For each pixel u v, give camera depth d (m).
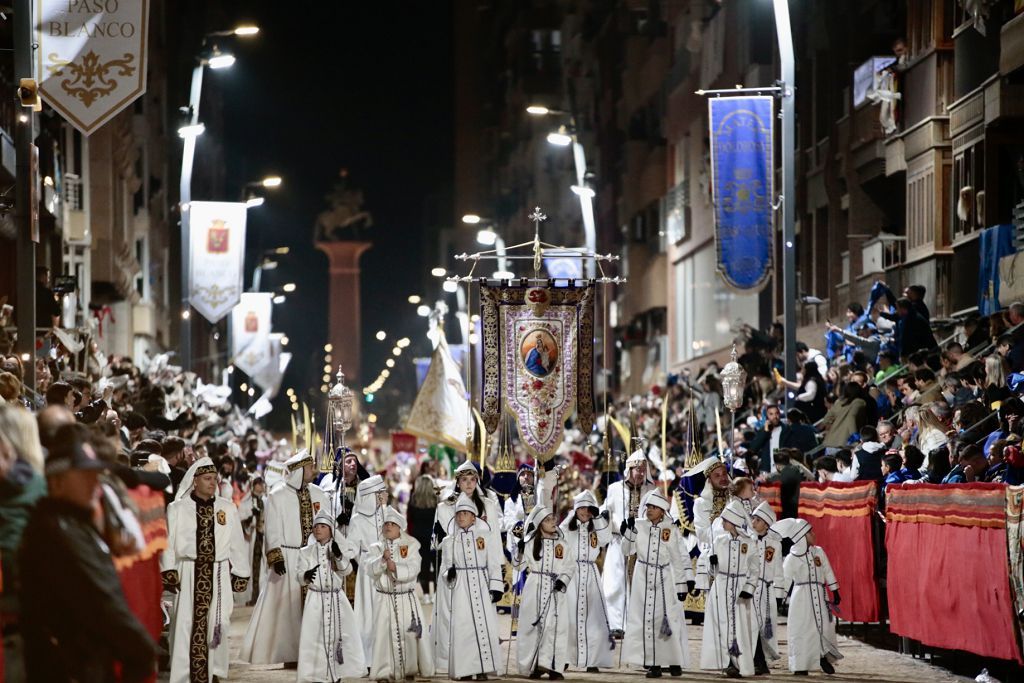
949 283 60.34
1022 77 53.22
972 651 30.84
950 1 60.62
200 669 30.42
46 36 34.88
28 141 35.03
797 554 34.00
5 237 64.56
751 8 86.06
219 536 30.78
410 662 33.44
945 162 60.69
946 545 32.31
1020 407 33.69
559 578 33.84
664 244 118.31
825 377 60.06
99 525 16.38
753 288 54.56
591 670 35.31
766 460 53.47
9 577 15.71
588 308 40.91
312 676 32.16
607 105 138.00
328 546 32.50
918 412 42.25
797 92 83.12
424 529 53.62
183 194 74.81
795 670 33.72
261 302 110.62
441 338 49.00
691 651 38.81
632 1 129.00
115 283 98.06
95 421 30.50
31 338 34.81
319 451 39.94
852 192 73.62
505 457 40.06
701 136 101.88
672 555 34.50
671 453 63.12
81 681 15.46
